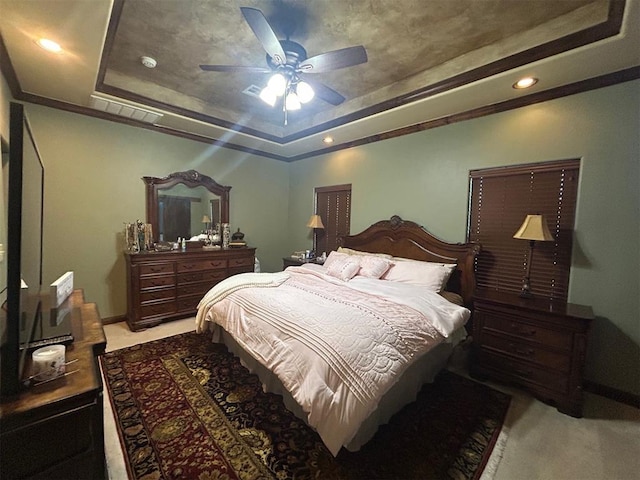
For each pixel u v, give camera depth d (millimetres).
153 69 2811
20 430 827
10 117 874
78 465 932
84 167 3279
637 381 2145
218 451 1585
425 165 3424
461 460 1559
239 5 1942
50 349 1037
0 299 1414
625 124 2182
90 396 933
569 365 1997
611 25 1728
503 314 2316
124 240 3574
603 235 2285
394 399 1831
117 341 3010
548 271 2557
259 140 4285
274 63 2135
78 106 3152
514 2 1862
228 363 2568
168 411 1911
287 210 5492
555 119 2506
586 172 2354
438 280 2770
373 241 3867
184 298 3689
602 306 2289
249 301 2221
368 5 1919
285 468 1482
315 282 2795
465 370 2613
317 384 1408
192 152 4141
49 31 1833
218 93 3346
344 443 1336
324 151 4715
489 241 2941
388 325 1788
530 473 1489
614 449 1663
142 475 1423
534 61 2096
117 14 1873
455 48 2400
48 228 3096
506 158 2795
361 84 3068
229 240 4500
